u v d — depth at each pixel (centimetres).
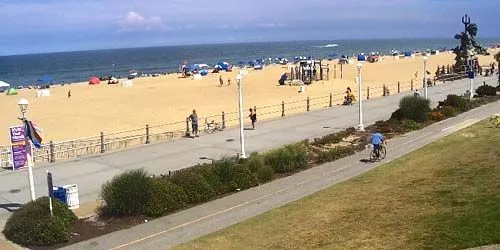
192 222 1558
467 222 1127
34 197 1788
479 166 1598
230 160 2025
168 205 1667
